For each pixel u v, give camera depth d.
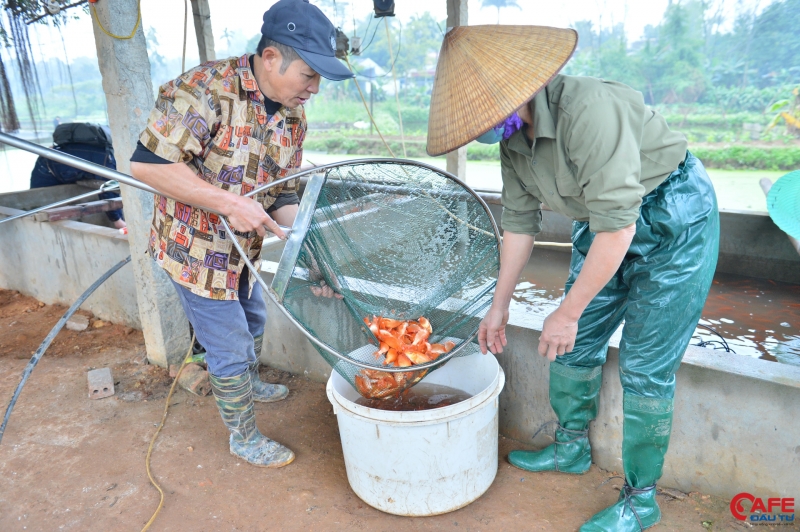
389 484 1.93
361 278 2.06
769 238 3.75
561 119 1.45
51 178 5.30
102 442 2.48
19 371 3.17
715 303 3.47
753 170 11.23
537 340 2.21
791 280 3.73
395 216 1.98
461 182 1.81
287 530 1.94
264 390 2.76
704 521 1.89
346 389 2.20
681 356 1.73
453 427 1.84
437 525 1.94
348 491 2.14
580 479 2.15
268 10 1.73
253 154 1.92
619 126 1.40
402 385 2.01
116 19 2.57
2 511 2.07
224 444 2.45
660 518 1.91
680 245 1.64
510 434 2.42
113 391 2.88
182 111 1.75
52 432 2.56
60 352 3.40
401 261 2.07
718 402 1.89
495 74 1.38
